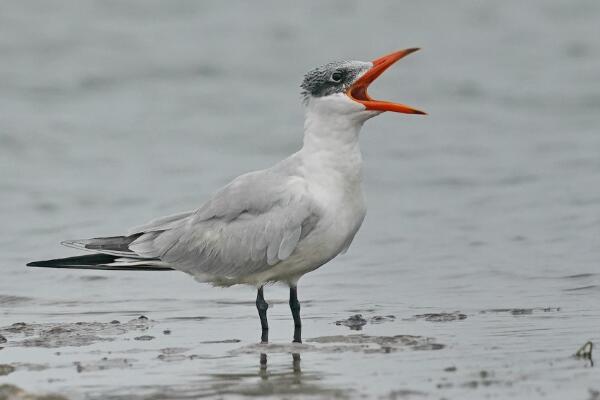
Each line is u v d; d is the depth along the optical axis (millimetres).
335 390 8656
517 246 15383
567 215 17078
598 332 10594
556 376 8867
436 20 37469
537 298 12477
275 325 11648
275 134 24422
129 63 31344
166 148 23453
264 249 11023
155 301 13086
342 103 10969
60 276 14484
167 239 11461
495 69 31078
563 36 34938
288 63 31703
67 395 8625
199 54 32406
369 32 35656
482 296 12742
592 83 28938
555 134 23844
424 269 14367
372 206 18531
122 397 8625
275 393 8625
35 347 10539
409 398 8336
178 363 9750
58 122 25625
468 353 9828
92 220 17953
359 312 12156
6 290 13797
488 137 23891
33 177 21094
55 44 32969
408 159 22062
